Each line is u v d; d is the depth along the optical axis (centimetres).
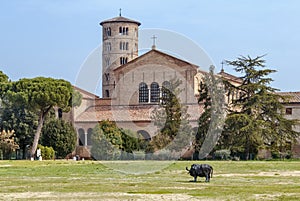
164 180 3834
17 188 3225
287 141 9700
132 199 2670
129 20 12012
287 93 11975
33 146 9356
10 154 9581
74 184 3503
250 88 9650
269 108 9606
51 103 9181
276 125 9544
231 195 2848
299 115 11594
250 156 9194
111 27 12012
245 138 9075
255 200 2627
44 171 4956
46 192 2995
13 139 9419
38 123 9469
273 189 3166
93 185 3419
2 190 3109
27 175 4422
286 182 3750
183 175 4375
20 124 9862
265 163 6575
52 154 9306
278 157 9400
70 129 9975
